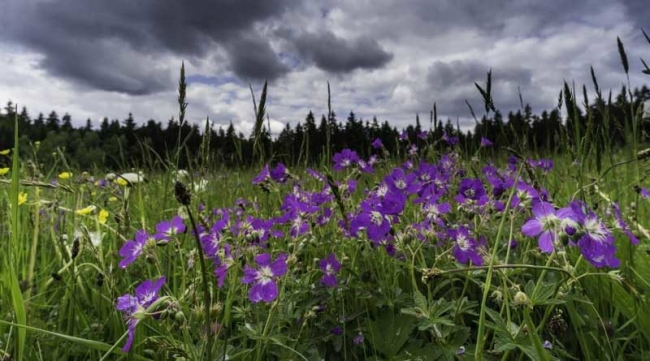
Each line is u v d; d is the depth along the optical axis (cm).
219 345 25
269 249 37
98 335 29
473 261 28
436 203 34
